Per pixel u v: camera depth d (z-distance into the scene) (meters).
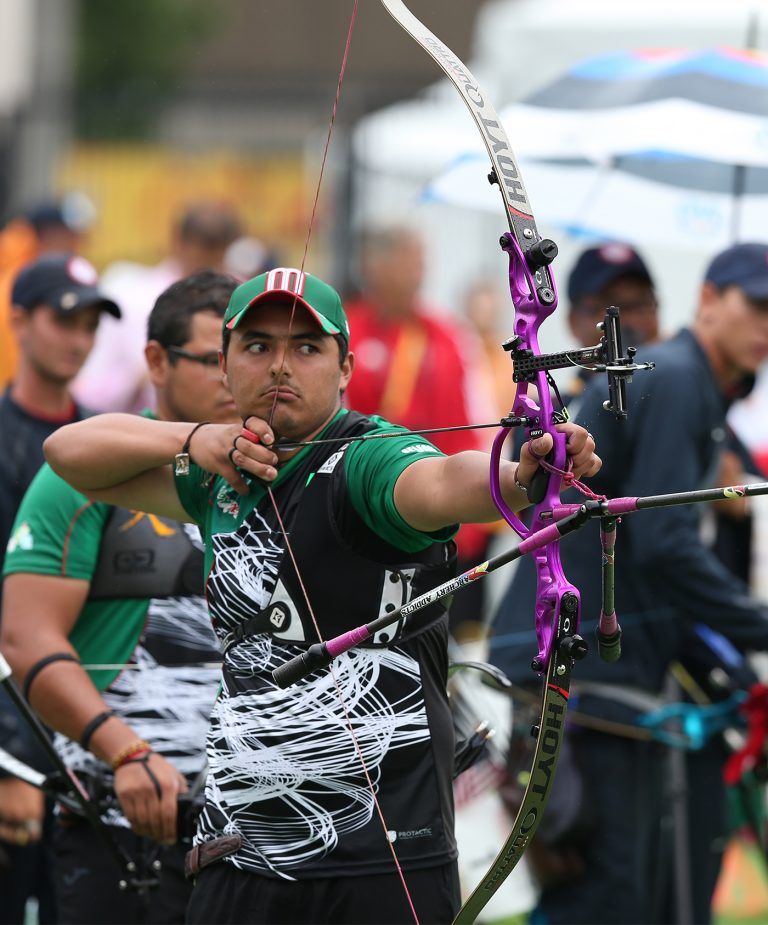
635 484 15.04
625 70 18.14
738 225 18.95
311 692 9.90
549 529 8.58
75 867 12.91
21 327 15.92
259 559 10.05
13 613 12.66
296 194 63.66
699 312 16.03
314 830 9.94
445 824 10.09
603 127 17.59
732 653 16.20
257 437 9.87
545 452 8.59
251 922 10.02
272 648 10.02
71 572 12.70
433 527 9.39
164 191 63.59
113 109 71.81
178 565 12.91
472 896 9.66
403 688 9.95
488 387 35.97
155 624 12.92
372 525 9.73
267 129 71.12
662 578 15.16
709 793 16.58
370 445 9.77
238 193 63.72
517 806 15.70
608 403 8.51
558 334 30.94
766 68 17.84
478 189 18.67
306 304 9.83
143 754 12.18
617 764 15.55
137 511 11.62
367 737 9.88
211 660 12.96
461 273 39.41
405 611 9.15
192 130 71.75
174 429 10.62
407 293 29.41
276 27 79.25
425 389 29.22
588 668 15.55
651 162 19.47
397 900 9.87
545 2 30.66
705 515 17.31
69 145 70.75
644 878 15.74
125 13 77.75
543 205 19.36
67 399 16.20
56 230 27.33
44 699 12.42
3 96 71.00
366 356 29.17
